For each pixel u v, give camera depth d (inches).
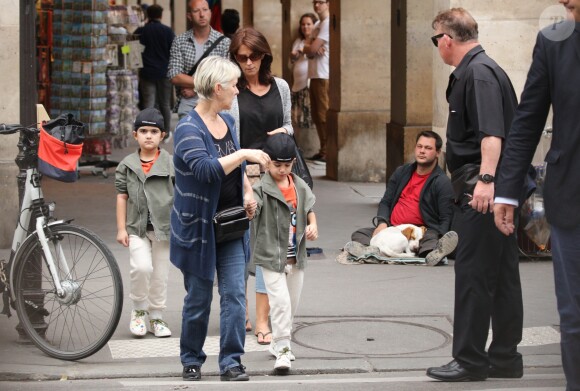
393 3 1129.4
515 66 845.8
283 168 534.6
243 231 483.8
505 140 481.7
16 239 573.6
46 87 1417.3
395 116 1137.4
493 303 497.7
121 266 759.7
